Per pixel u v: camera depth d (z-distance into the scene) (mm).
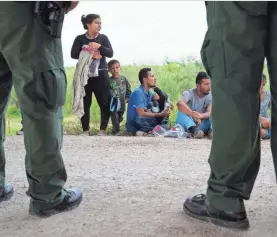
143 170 3008
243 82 1632
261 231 1813
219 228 1825
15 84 1819
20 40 1741
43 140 1849
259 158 1797
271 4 1612
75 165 3201
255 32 1587
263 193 2361
